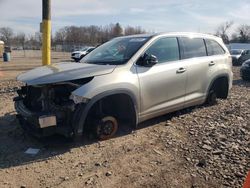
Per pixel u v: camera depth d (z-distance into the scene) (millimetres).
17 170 4527
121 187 4098
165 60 6359
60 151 5133
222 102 8570
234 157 4980
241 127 6484
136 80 5656
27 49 74812
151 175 4410
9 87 11148
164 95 6230
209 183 4203
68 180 4266
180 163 4781
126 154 5070
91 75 5195
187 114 7262
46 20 9953
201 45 7340
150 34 6441
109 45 6637
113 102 5738
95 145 5359
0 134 5863
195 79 6930
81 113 4996
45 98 5059
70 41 81375
